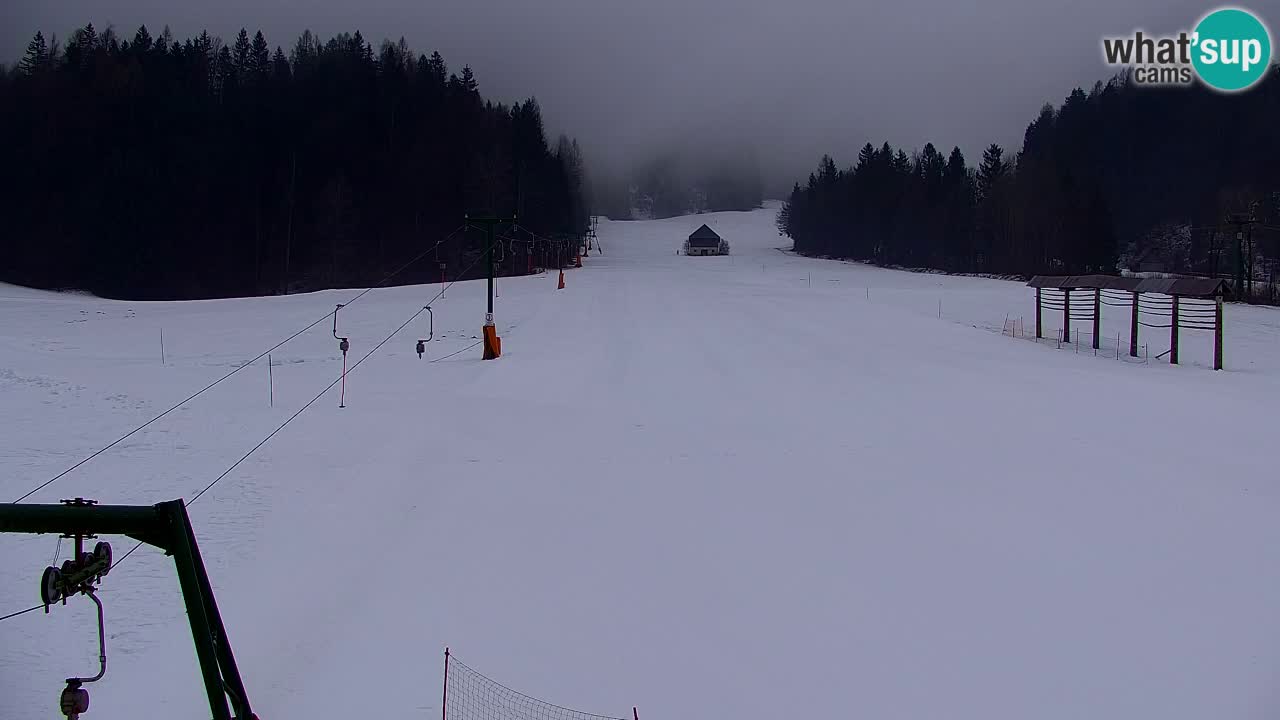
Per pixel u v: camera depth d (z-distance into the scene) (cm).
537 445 1633
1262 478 1424
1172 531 1173
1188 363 2995
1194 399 2147
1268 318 4372
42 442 1581
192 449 1548
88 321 3759
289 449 1561
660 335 3303
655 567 1048
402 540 1120
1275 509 1261
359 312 4109
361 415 1870
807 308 4422
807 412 1953
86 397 2044
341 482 1363
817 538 1150
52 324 3619
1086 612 923
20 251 6838
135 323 3725
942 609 934
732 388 2242
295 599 930
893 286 6769
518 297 4897
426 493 1320
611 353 2842
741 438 1705
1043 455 1581
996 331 3812
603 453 1583
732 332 3406
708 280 6881
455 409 1945
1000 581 1008
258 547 1075
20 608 867
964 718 720
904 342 3191
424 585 980
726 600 955
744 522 1212
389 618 893
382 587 970
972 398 2127
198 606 434
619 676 787
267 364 2720
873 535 1162
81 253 6881
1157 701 743
